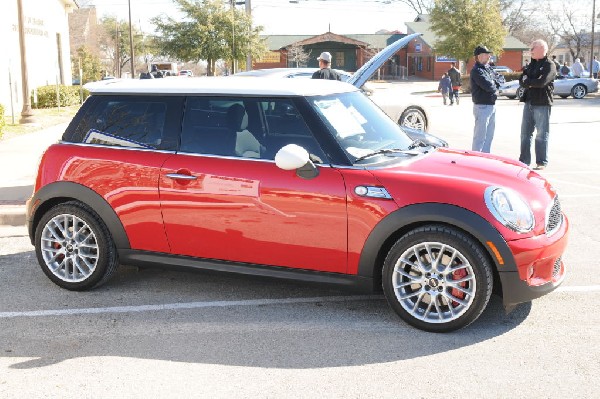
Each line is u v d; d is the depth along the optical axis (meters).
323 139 4.59
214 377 3.78
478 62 9.66
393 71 69.88
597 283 5.24
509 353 4.01
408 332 4.36
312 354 4.05
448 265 4.23
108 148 5.12
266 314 4.73
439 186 4.25
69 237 5.22
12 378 3.81
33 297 5.16
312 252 4.55
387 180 4.36
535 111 10.12
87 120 5.27
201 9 42.41
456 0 50.66
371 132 4.95
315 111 4.68
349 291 4.56
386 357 3.99
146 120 5.07
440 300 4.38
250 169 4.65
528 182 4.54
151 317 4.71
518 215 4.17
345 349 4.12
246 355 4.06
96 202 5.06
